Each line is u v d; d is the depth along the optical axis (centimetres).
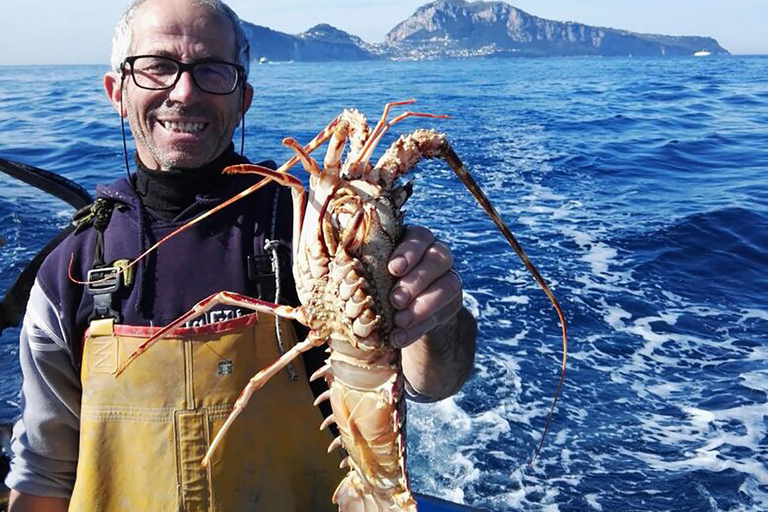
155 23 77
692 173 616
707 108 1123
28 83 1736
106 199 81
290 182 62
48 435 81
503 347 287
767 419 237
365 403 68
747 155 690
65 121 868
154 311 76
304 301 66
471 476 212
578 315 315
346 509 76
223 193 80
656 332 299
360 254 64
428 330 66
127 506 74
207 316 75
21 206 421
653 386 258
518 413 242
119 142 709
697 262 380
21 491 82
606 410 244
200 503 74
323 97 1384
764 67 2747
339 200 63
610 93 1480
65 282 78
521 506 201
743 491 204
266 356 76
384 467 72
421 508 118
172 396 74
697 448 223
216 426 74
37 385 80
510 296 335
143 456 74
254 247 78
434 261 64
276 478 77
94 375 75
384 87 1741
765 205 475
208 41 78
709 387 257
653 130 872
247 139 786
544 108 1170
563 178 595
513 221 457
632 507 199
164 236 78
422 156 64
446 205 493
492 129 890
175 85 76
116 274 76
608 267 372
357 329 64
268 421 76
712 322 309
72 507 74
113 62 82
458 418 239
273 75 2566
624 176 606
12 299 91
